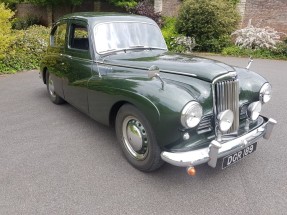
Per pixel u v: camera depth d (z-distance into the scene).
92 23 3.99
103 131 4.45
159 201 2.87
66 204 2.80
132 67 3.50
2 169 3.37
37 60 9.08
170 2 16.09
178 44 12.84
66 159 3.62
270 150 3.92
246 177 3.29
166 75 3.32
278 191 3.04
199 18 12.77
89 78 3.87
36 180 3.17
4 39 7.90
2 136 4.22
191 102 2.69
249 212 2.73
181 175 3.30
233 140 3.07
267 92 3.58
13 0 19.09
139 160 3.30
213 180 3.22
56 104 5.64
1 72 8.20
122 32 4.16
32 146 3.94
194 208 2.78
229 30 13.12
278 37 12.33
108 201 2.85
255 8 13.37
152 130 2.97
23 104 5.64
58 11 19.02
